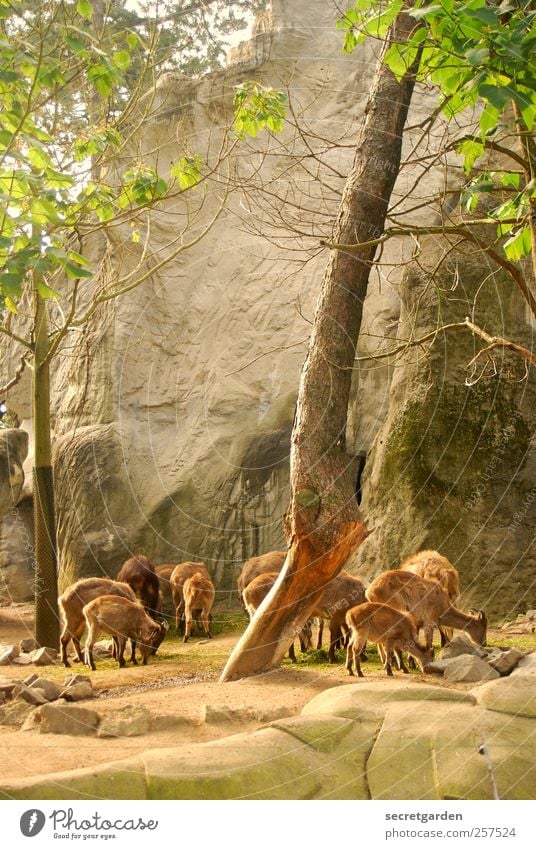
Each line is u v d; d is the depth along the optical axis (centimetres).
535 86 518
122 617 982
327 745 570
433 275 937
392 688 681
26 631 1386
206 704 703
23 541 1745
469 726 593
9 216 604
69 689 777
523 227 760
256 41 1591
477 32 502
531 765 546
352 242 842
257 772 521
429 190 1509
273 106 988
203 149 1567
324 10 1608
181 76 1603
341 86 1567
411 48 598
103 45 1053
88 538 1525
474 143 709
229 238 1638
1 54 593
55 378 1839
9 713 701
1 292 572
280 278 1602
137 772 507
